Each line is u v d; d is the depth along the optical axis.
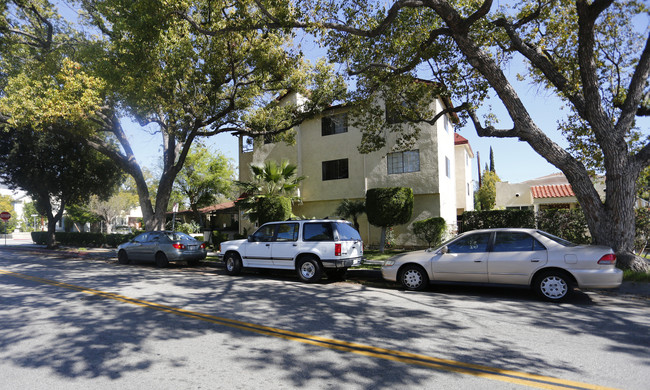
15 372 4.21
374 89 13.95
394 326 5.88
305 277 10.44
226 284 10.15
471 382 3.81
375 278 10.96
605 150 9.87
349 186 20.30
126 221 54.25
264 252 11.20
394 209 16.69
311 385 3.77
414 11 12.41
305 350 4.82
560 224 13.77
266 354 4.68
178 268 14.29
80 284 10.23
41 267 14.77
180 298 8.20
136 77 13.38
